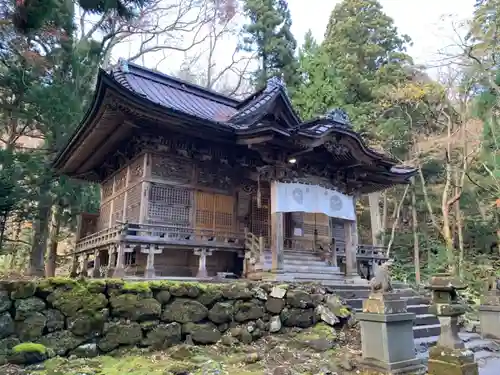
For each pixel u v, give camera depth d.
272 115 15.56
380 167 14.14
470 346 8.34
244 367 6.07
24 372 5.17
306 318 8.07
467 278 21.23
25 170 16.11
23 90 16.25
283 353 6.72
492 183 22.83
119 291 6.68
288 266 12.51
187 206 12.32
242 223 13.41
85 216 16.66
